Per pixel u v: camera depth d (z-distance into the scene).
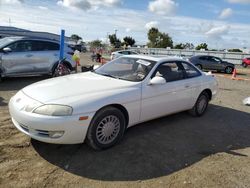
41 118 3.53
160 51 50.84
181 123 5.77
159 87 4.90
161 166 3.78
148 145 4.45
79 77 4.86
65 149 4.04
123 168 3.64
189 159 4.08
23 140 4.25
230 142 4.94
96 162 3.74
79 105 3.68
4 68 8.84
